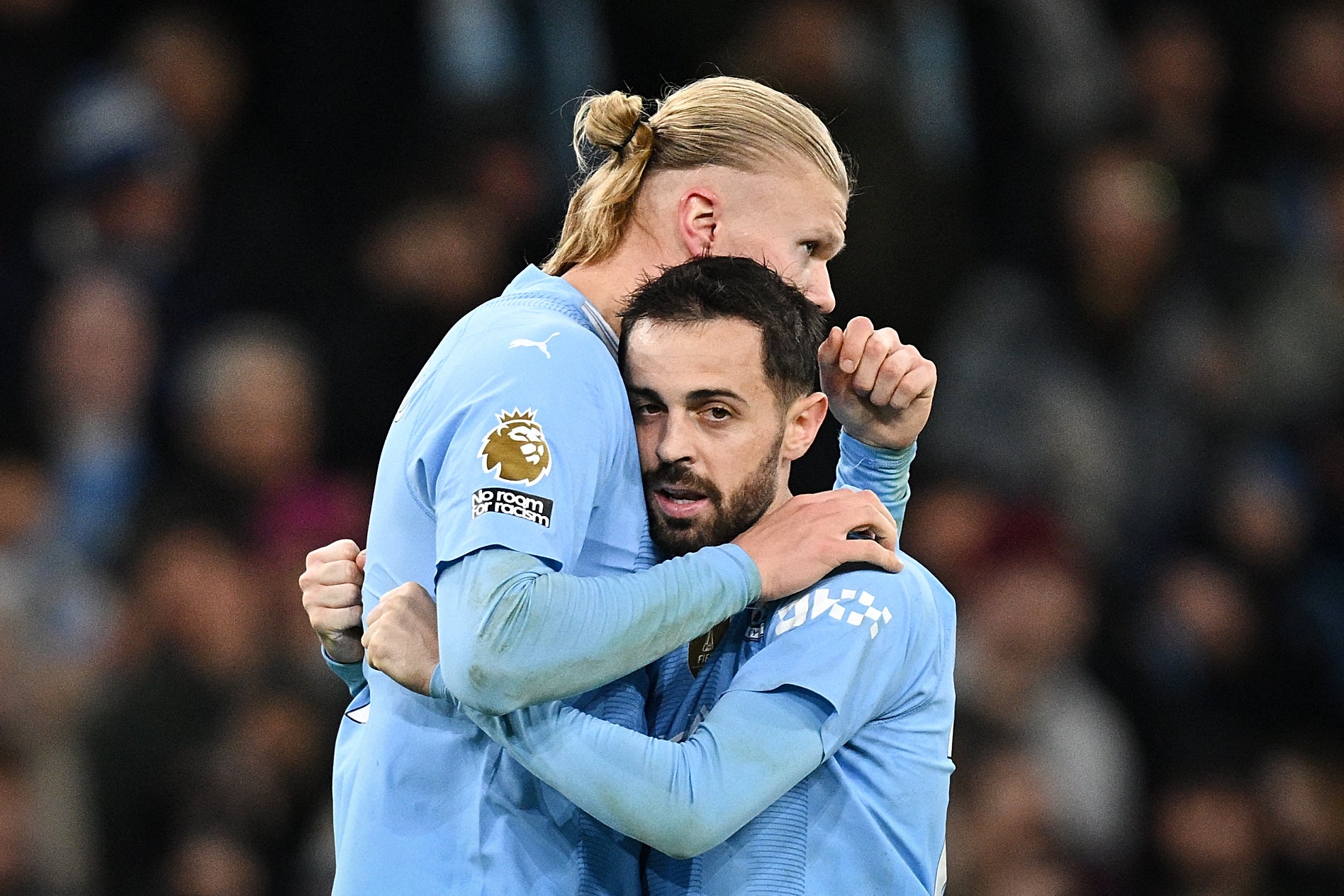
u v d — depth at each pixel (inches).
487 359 378.6
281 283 1007.0
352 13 1064.2
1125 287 1072.8
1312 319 1106.7
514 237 1016.2
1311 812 966.4
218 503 907.4
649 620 361.4
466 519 362.6
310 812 842.2
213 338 983.6
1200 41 1183.6
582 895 383.2
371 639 378.3
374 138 1067.3
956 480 992.2
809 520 390.0
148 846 826.8
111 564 892.6
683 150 418.3
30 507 916.0
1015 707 911.0
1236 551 1039.6
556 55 1048.8
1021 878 858.1
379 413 977.5
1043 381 1023.6
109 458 945.5
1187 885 936.3
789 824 388.8
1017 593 927.0
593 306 406.3
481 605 354.6
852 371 422.0
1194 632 1000.9
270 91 1061.8
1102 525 1010.7
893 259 1018.7
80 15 1051.9
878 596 392.8
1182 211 1130.0
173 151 1002.1
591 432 373.7
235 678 852.6
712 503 386.3
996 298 1047.6
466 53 1051.3
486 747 385.1
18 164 999.0
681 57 1035.9
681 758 367.2
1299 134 1197.1
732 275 389.7
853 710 386.6
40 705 846.5
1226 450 1066.1
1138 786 949.2
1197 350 1073.5
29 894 818.2
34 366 957.8
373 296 1001.5
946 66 1090.1
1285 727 1009.5
